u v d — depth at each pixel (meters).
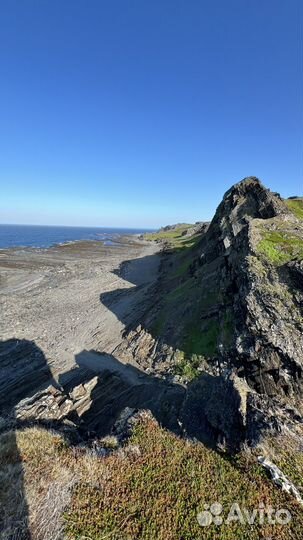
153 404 18.31
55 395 18.91
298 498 9.31
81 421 18.56
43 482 10.05
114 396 21.67
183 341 25.89
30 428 13.31
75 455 11.41
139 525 8.95
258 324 19.31
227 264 29.23
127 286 55.28
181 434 12.55
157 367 24.69
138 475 10.52
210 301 28.69
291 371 17.94
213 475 10.39
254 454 10.67
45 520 8.86
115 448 11.94
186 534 8.69
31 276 64.12
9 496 9.54
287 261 22.27
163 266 68.88
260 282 21.11
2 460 10.98
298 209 41.09
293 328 18.69
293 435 11.41
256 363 18.77
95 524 8.88
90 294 49.78
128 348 29.12
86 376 24.80
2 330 34.31
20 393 23.16
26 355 28.73
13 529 8.52
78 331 34.25
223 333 22.70
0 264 77.38
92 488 9.98
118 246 135.75
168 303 34.22
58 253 104.50
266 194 37.66
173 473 10.58
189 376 21.39
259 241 25.09
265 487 9.72
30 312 40.88
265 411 12.29
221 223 41.94
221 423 12.17
